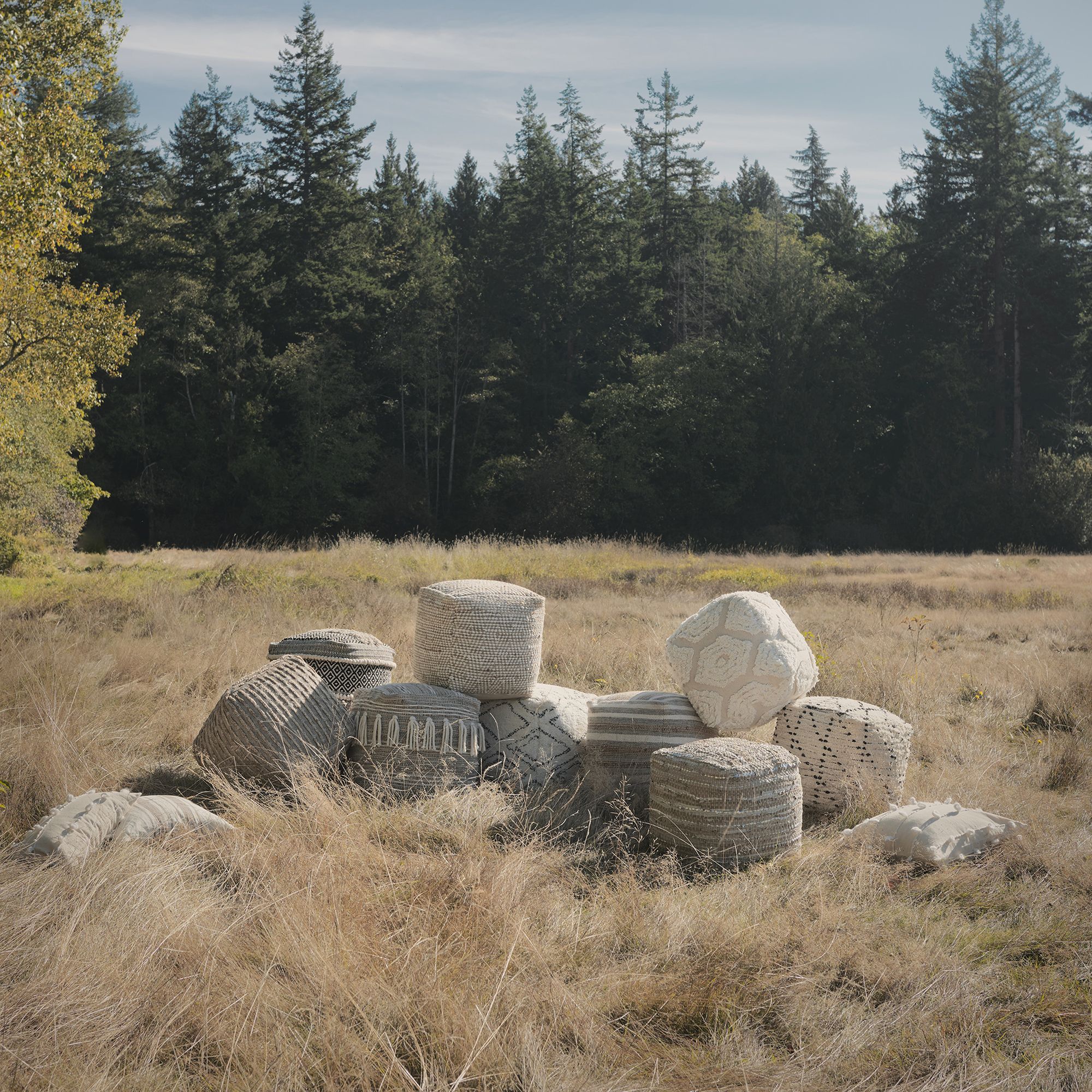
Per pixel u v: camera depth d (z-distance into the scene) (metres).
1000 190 47.97
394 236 56.56
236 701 5.40
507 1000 3.22
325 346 47.84
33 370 19.36
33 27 17.77
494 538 32.91
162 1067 2.90
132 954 3.35
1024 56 49.25
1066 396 47.72
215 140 50.94
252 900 3.89
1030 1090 2.95
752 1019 3.31
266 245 49.81
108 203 48.97
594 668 9.41
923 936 3.95
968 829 4.87
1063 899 4.36
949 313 49.41
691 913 3.96
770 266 51.00
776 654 5.82
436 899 3.89
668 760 4.84
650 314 55.47
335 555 23.62
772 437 48.81
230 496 46.91
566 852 4.76
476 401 51.09
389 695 5.61
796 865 4.59
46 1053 2.84
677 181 59.19
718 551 41.03
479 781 5.65
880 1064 3.05
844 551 43.00
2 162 16.31
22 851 4.15
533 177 55.81
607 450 49.38
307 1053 2.95
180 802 4.64
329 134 51.53
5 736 5.80
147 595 14.06
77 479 26.25
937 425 46.09
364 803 5.16
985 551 42.78
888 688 8.32
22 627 10.22
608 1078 2.95
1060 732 7.44
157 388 47.62
